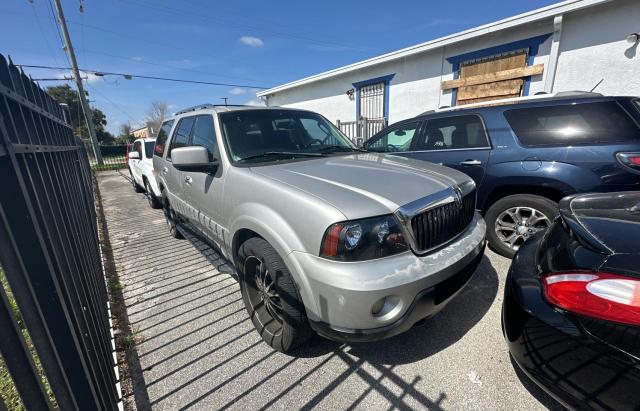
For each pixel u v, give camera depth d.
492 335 2.32
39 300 1.13
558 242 1.75
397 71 8.84
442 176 2.31
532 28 6.31
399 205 1.78
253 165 2.46
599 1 5.25
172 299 3.09
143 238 5.08
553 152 2.99
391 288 1.63
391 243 1.73
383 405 1.80
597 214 1.74
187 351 2.33
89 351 1.56
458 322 2.47
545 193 3.19
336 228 1.65
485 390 1.86
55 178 1.83
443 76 7.88
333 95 10.99
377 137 4.66
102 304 2.53
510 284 1.88
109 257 4.26
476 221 2.48
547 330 1.52
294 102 12.77
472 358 2.11
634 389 1.23
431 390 1.88
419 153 3.99
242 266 2.40
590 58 5.80
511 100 3.47
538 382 1.58
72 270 1.65
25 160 1.21
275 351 2.28
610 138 2.75
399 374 2.01
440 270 1.80
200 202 3.06
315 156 2.83
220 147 2.66
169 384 2.03
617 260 1.37
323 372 2.06
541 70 6.27
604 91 5.75
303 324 1.98
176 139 3.90
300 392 1.92
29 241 1.09
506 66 6.78
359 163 2.53
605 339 1.31
